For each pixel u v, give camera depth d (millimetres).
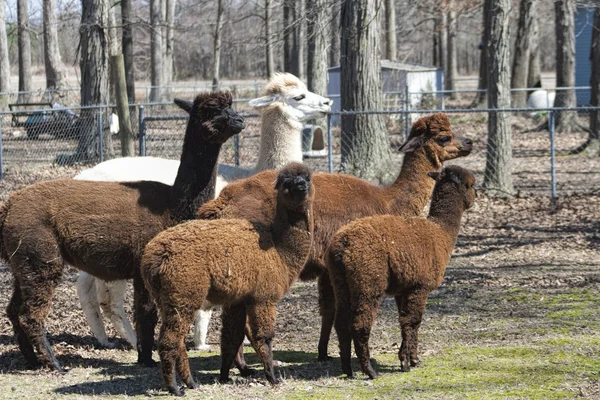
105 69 18484
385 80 32375
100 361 6625
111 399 5281
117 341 7492
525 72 31438
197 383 5590
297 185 5316
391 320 8039
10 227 6070
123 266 6215
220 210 5984
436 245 5836
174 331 5156
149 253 5180
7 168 17828
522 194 15516
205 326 7062
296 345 7195
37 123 21594
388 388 5488
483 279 9641
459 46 74062
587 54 33438
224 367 5680
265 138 7918
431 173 6090
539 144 24125
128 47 27312
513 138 25938
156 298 5227
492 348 6641
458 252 11359
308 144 20109
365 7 14969
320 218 6203
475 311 8156
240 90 42125
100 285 7184
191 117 6312
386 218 5809
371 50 15117
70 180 6348
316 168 17844
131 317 8289
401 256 5648
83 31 18266
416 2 32906
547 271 9953
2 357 6625
